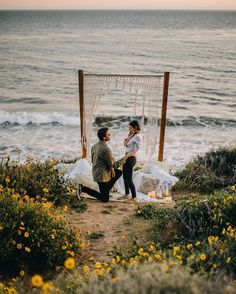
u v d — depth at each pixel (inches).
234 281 149.0
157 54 2397.9
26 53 2399.1
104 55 2335.1
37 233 211.8
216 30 4729.3
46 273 198.8
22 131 805.2
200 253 184.1
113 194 348.5
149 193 349.4
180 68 1907.0
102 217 292.0
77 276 165.6
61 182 337.7
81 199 333.7
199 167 426.0
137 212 297.7
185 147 692.7
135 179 363.9
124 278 121.3
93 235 253.6
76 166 355.3
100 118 933.2
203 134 807.7
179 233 241.9
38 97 1282.0
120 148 677.9
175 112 1080.2
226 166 429.1
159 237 239.9
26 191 291.9
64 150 665.0
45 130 817.5
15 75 1689.2
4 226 209.9
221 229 235.3
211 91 1403.8
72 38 3408.0
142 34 3978.8
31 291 172.7
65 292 149.9
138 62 2074.3
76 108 1146.7
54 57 2234.3
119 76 362.0
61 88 1435.8
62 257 210.5
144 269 129.6
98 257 220.7
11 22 6161.4
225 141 756.6
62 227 228.7
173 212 262.5
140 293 111.3
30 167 342.3
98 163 314.5
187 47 2790.4
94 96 365.1
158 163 382.3
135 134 321.1
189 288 110.6
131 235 253.3
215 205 249.1
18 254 206.5
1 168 329.4
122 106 1107.3
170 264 146.3
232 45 2947.8
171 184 354.9
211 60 2182.6
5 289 160.1
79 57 2241.6
